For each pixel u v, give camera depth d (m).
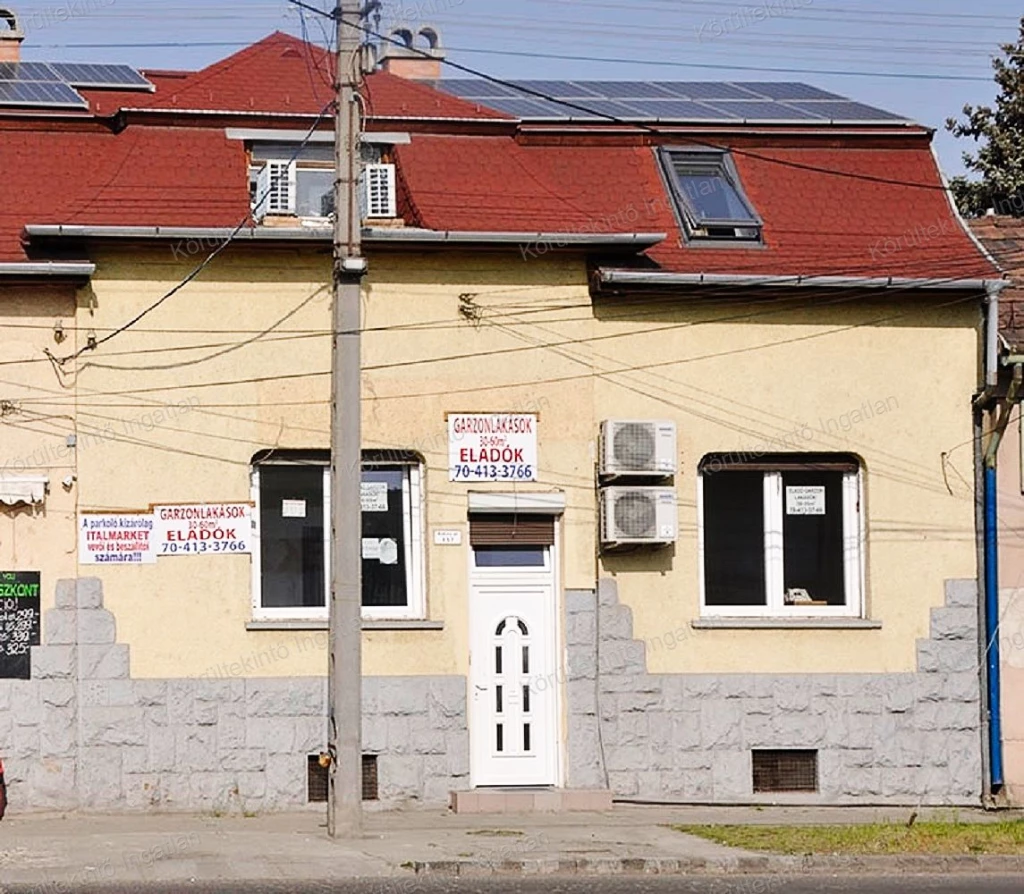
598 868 16.42
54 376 20.03
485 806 20.38
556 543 21.22
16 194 20.81
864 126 23.19
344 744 17.81
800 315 21.73
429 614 20.70
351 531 17.72
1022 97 36.72
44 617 19.91
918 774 21.61
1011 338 22.33
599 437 21.14
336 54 17.92
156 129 21.22
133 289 20.25
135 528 20.12
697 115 23.34
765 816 20.59
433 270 20.89
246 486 20.41
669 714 21.17
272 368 20.52
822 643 21.56
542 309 21.12
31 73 23.52
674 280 21.02
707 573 21.67
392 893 14.66
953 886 15.49
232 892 14.69
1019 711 21.91
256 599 20.61
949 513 21.94
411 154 21.59
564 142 22.58
